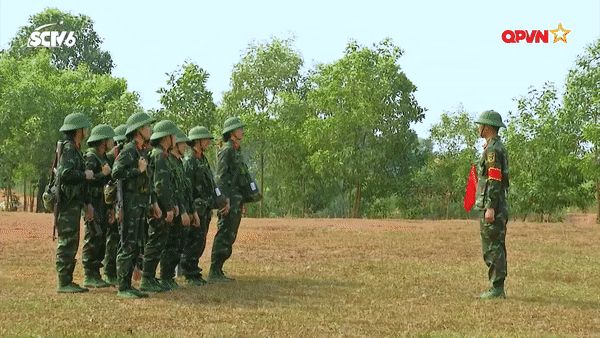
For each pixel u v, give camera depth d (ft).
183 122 143.95
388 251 58.23
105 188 37.04
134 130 37.14
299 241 64.49
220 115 164.86
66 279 37.24
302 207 170.81
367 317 32.17
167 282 39.37
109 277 40.19
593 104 126.41
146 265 37.99
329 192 171.53
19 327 28.78
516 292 39.73
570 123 129.08
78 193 37.06
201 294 37.09
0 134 167.84
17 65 193.06
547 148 129.70
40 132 164.76
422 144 173.37
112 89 189.16
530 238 70.79
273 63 178.29
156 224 37.83
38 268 46.32
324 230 76.23
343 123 151.12
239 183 42.32
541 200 131.03
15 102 166.71
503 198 37.37
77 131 36.91
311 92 165.17
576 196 130.82
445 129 159.94
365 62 152.56
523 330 30.22
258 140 162.50
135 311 32.35
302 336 28.09
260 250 57.72
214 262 42.19
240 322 30.40
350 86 152.35
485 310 34.27
